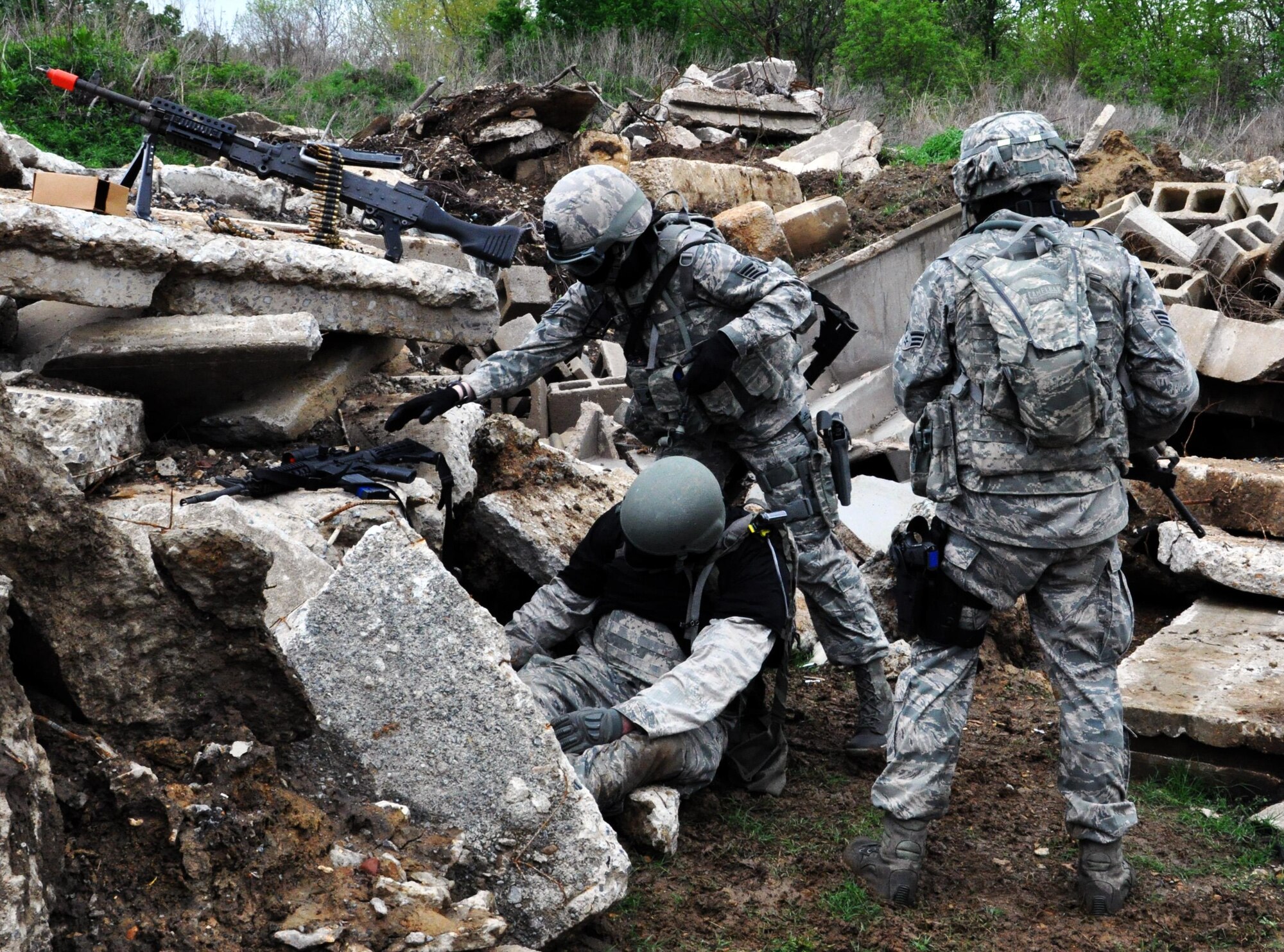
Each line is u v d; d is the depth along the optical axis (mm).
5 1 12398
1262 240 7387
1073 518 2920
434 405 3807
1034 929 2998
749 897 3076
